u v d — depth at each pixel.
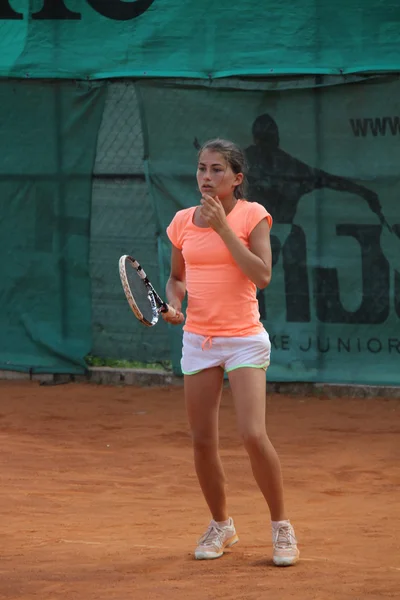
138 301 16.89
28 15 39.22
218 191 16.70
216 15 37.28
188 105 37.94
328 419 34.09
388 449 29.84
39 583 16.42
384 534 20.05
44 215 40.09
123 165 39.16
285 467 27.78
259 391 16.88
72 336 40.38
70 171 39.62
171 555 18.20
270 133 37.25
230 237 16.23
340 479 26.34
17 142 40.06
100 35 38.69
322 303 37.31
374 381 36.91
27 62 39.41
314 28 36.34
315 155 36.88
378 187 36.31
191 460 28.66
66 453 29.45
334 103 36.53
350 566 17.14
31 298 40.62
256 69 36.88
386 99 36.03
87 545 19.27
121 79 38.62
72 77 39.03
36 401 37.28
